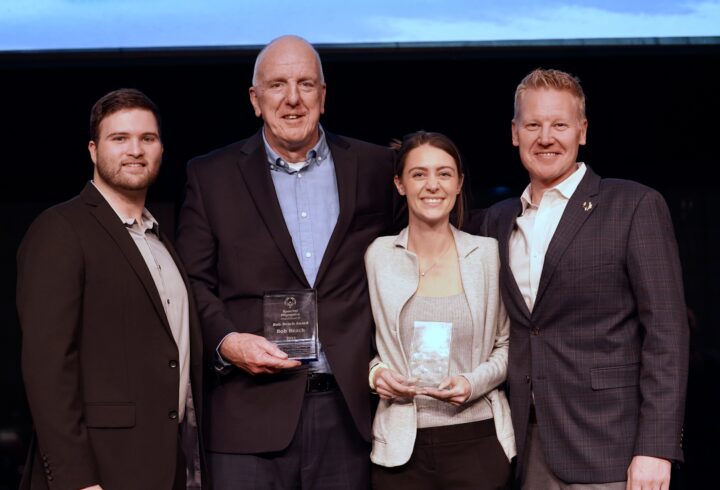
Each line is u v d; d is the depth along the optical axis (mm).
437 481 2684
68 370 2414
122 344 2516
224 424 2777
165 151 4781
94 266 2504
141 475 2494
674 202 5363
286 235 2811
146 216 2727
